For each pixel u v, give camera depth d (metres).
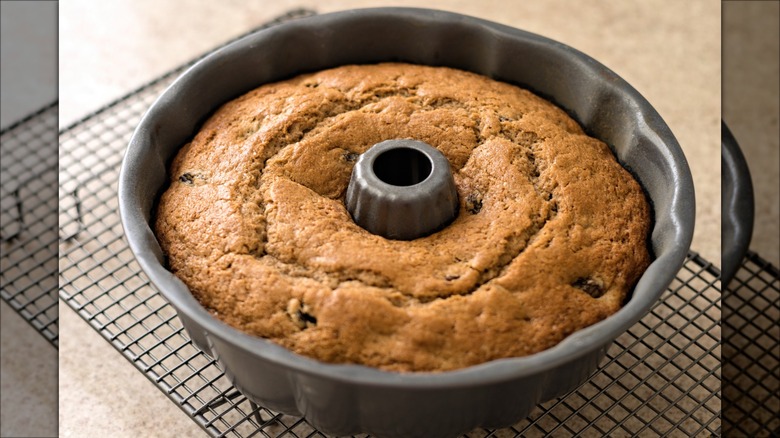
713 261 0.79
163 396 0.73
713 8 0.99
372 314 0.63
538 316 0.64
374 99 0.73
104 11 1.00
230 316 0.64
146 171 0.68
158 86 0.93
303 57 0.76
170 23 0.99
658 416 0.68
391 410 0.62
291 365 0.59
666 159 0.68
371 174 0.66
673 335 0.71
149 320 0.76
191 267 0.66
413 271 0.65
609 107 0.72
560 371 0.63
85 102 0.92
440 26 0.75
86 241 0.81
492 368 0.59
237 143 0.71
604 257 0.66
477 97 0.73
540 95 0.75
